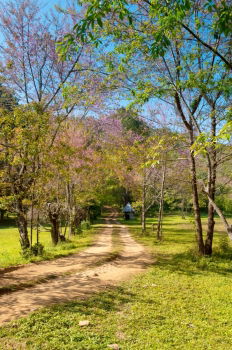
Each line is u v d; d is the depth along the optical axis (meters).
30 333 6.23
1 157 14.59
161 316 7.64
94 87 13.18
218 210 7.86
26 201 15.25
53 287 10.12
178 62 11.47
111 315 7.55
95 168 31.47
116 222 53.50
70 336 6.16
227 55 9.87
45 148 15.66
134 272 13.00
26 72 18.38
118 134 29.06
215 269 13.59
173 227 42.75
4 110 14.34
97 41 5.62
